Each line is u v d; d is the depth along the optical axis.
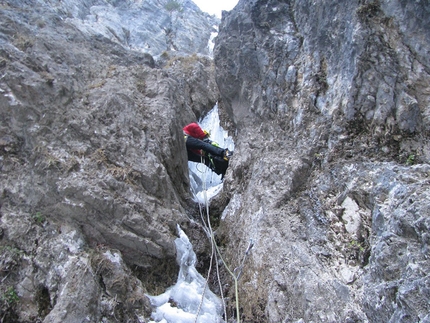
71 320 3.75
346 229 4.34
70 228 4.35
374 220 3.98
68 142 4.85
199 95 9.82
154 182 5.26
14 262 3.96
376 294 3.42
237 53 7.70
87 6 13.40
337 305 3.75
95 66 6.54
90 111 5.35
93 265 4.20
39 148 4.54
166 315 4.31
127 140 5.40
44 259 4.07
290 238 4.69
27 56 5.10
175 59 10.85
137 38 13.57
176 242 5.04
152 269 4.73
